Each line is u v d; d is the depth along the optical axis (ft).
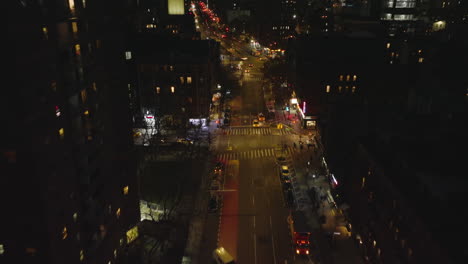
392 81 328.70
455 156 142.61
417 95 288.51
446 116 189.88
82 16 130.93
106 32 149.38
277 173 260.42
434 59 343.26
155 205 218.79
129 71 323.57
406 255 128.26
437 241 106.73
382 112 199.52
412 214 122.93
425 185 128.26
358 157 181.37
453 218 114.62
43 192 107.76
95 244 144.05
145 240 188.85
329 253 182.09
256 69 566.77
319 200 225.15
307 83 325.83
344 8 594.65
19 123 98.78
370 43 321.52
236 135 327.47
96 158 145.69
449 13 529.45
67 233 124.26
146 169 262.47
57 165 117.08
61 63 120.47
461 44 355.36
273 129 339.98
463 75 318.65
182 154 283.79
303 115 334.85
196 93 325.42
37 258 113.60
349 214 196.75
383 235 149.79
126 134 171.32
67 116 123.13
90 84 139.33
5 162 102.68
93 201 143.64
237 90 460.14
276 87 442.50
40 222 109.09
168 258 177.88
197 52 336.90
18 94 96.84
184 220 206.59
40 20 105.81
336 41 324.39
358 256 180.04
